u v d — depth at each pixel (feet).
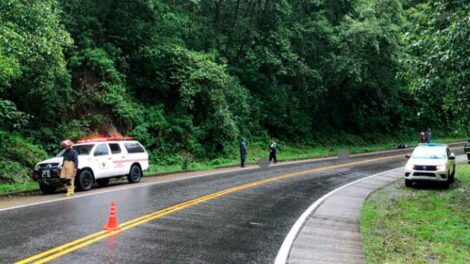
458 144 158.20
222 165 95.20
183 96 99.40
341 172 82.64
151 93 104.99
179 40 108.99
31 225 33.35
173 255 25.91
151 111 99.04
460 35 40.52
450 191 60.85
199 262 24.68
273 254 26.91
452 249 32.42
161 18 108.47
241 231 33.04
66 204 43.50
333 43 133.08
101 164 59.36
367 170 86.94
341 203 49.55
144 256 25.49
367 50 130.72
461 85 47.14
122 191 54.19
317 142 146.10
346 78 144.46
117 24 98.94
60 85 79.87
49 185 53.62
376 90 163.73
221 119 106.22
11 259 24.26
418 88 51.16
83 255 25.30
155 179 70.64
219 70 101.14
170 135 97.55
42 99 76.84
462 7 44.80
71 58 84.79
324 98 154.20
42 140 74.59
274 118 132.46
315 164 98.99
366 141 163.84
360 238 33.04
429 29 47.98
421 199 54.34
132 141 67.31
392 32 127.75
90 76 88.99
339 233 34.30
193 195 50.80
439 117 202.08
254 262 25.09
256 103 128.67
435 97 54.60
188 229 33.06
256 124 127.34
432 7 49.06
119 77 93.50
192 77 97.60
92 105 86.33
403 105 191.31
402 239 34.63
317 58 139.03
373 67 137.59
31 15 54.90
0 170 60.23
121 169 63.21
